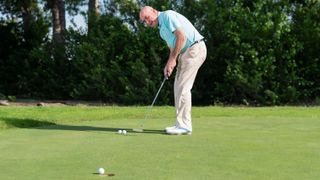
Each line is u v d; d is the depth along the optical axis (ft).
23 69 71.00
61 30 70.95
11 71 72.38
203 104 57.41
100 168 15.60
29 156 18.31
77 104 55.98
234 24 54.39
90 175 15.20
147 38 56.95
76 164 16.83
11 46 77.61
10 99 63.16
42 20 79.82
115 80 58.03
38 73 66.44
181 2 57.82
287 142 21.36
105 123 29.14
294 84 54.19
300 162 17.11
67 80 64.69
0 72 72.64
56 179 14.76
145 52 57.72
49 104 55.42
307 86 55.31
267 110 39.06
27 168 16.26
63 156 18.25
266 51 54.19
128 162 17.10
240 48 53.47
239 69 52.80
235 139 22.26
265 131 25.16
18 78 71.72
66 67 65.16
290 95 53.26
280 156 18.16
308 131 25.12
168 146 20.33
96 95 60.08
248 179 14.73
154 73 56.08
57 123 29.53
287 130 25.57
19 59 71.82
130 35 59.21
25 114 35.17
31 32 77.92
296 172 15.62
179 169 16.02
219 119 31.24
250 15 54.29
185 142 21.38
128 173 15.47
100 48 60.03
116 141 21.72
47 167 16.38
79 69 60.49
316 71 54.95
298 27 55.11
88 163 16.98
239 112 37.01
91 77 58.39
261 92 53.72
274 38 53.16
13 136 23.58
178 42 24.21
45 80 66.18
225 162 17.08
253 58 52.80
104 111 37.42
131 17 61.67
